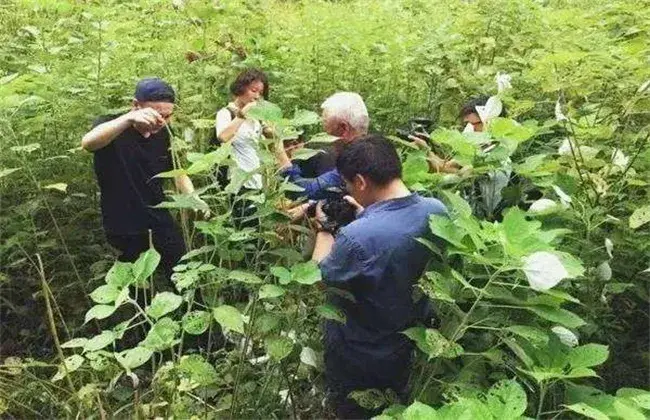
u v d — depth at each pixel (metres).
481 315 2.27
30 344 3.82
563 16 4.70
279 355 2.33
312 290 2.64
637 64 3.38
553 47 4.12
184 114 4.08
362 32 5.32
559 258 2.17
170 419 2.39
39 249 3.84
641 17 4.43
